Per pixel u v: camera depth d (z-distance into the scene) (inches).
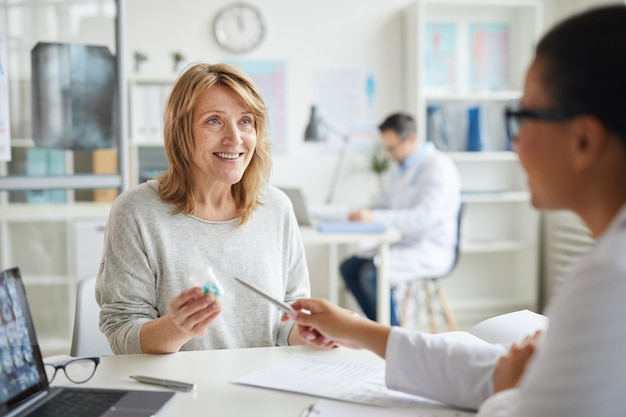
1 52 96.1
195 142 58.9
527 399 26.4
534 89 28.6
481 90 179.3
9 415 36.7
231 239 61.0
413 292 172.4
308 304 45.1
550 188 28.8
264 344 61.0
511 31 180.2
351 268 148.3
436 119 171.5
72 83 101.3
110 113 104.4
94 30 102.7
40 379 40.9
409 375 40.0
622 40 26.0
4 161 97.4
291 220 65.6
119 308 57.1
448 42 176.9
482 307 182.9
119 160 105.2
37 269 110.7
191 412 39.3
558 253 174.4
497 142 178.5
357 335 42.5
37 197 108.0
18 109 97.8
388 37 175.9
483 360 39.0
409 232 142.0
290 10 170.6
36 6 98.3
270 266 62.6
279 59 170.9
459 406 39.5
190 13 165.3
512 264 187.3
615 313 24.3
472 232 184.9
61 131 101.1
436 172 144.3
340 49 173.9
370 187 178.5
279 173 174.4
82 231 114.1
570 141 27.4
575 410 24.9
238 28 167.6
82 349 65.1
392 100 177.6
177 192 60.4
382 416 38.3
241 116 59.9
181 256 59.3
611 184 27.0
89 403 39.4
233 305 60.3
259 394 42.4
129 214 59.1
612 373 24.4
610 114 26.0
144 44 163.8
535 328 47.4
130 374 46.3
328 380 44.8
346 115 175.6
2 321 38.2
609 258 25.0
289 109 172.7
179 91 59.6
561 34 27.5
